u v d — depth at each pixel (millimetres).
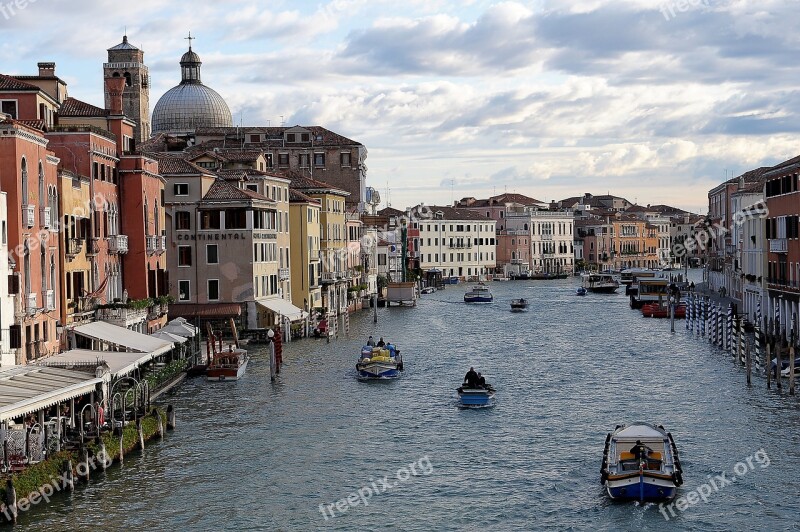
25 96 58375
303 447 45500
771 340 72125
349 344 83625
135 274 67000
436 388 60562
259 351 77875
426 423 50469
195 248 83438
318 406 54750
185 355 66250
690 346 81750
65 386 39781
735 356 72500
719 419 50562
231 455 44031
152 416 47156
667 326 100750
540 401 56062
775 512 36562
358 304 125000
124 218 66688
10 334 45875
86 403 45094
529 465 42406
